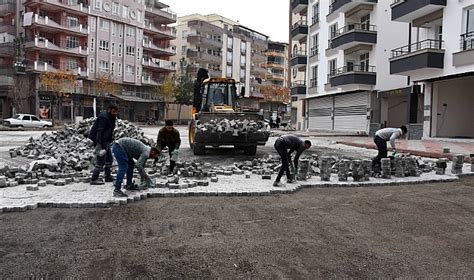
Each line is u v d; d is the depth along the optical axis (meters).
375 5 31.83
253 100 89.31
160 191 8.21
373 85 31.55
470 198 8.17
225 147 18.48
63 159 11.16
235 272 4.34
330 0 37.50
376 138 11.00
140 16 63.97
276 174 10.79
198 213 6.75
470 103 25.03
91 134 9.04
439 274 4.36
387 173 10.41
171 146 10.45
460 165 11.31
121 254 4.81
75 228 5.82
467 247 5.21
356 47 32.50
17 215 6.50
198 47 76.44
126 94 62.03
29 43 50.53
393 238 5.55
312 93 40.56
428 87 24.42
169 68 69.06
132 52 62.84
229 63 83.12
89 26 56.19
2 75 51.19
